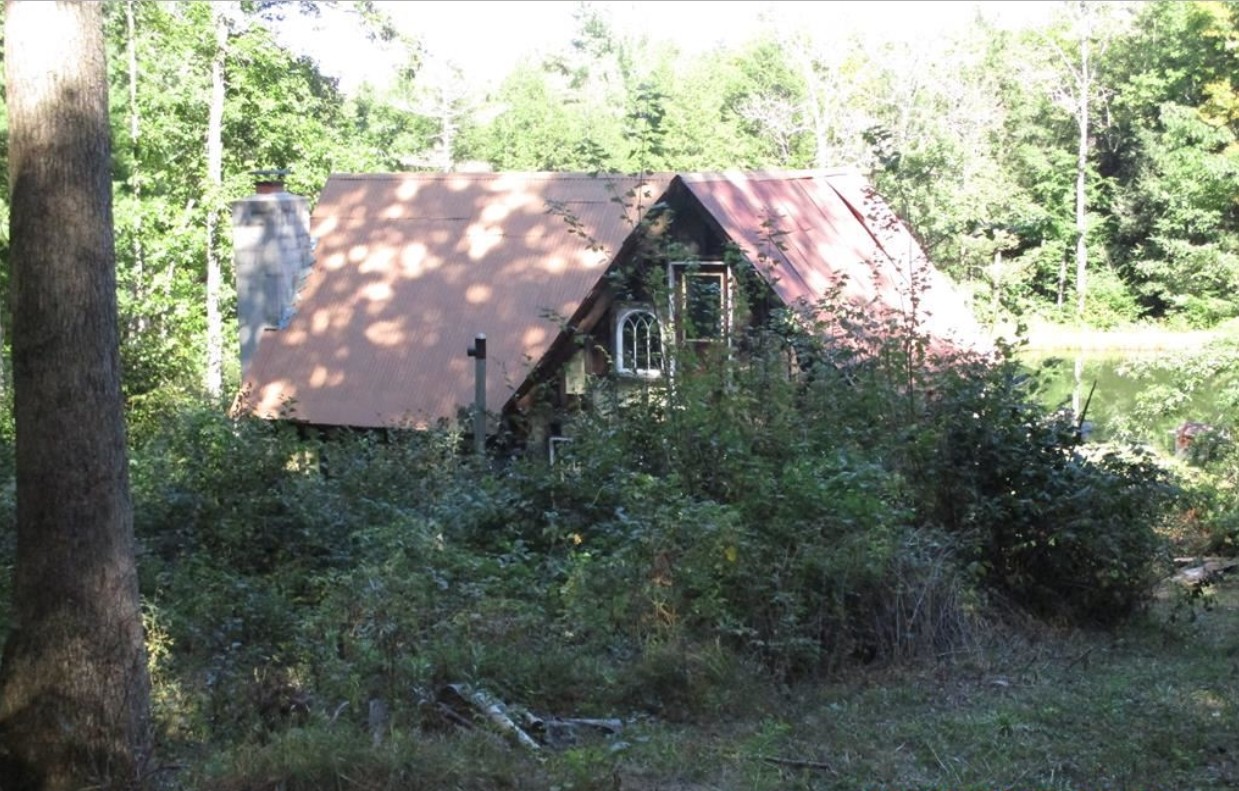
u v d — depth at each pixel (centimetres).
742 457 1010
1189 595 1125
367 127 4750
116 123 3378
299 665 800
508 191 2152
